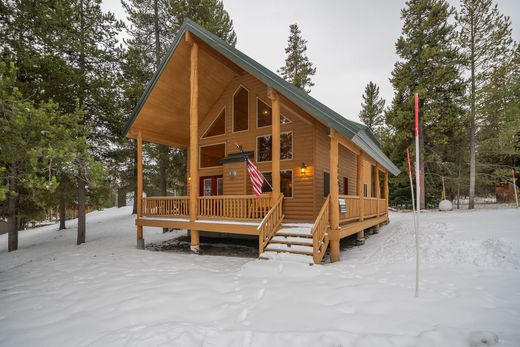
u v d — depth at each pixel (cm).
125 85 1456
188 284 514
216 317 367
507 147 1773
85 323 366
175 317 369
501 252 603
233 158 1142
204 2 1620
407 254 712
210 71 1138
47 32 902
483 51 1730
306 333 302
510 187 2258
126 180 2017
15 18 773
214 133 1286
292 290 455
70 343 314
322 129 1068
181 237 1315
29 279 627
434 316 339
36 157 473
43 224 2717
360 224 916
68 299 472
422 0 1878
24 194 1141
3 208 1174
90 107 1267
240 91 1220
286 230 770
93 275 630
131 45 1684
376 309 366
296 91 770
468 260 608
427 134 1892
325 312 363
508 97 1652
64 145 513
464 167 2131
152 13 1730
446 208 1800
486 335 274
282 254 672
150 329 325
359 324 324
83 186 1327
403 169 2166
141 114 1127
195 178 935
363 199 983
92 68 1289
